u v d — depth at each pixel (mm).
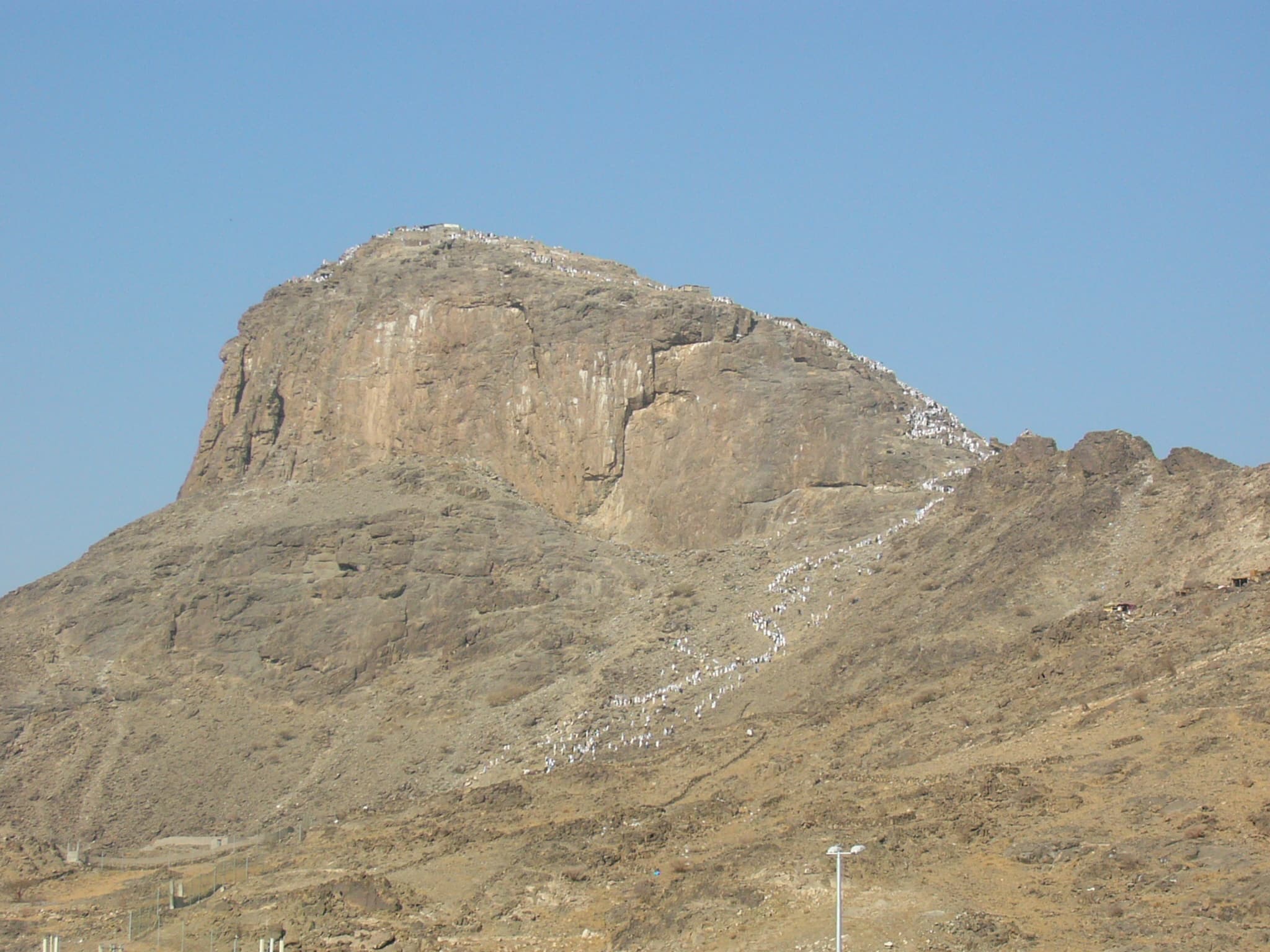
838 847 92938
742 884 101500
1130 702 116875
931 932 88812
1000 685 133000
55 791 174000
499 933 108375
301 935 113250
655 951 96938
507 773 156625
